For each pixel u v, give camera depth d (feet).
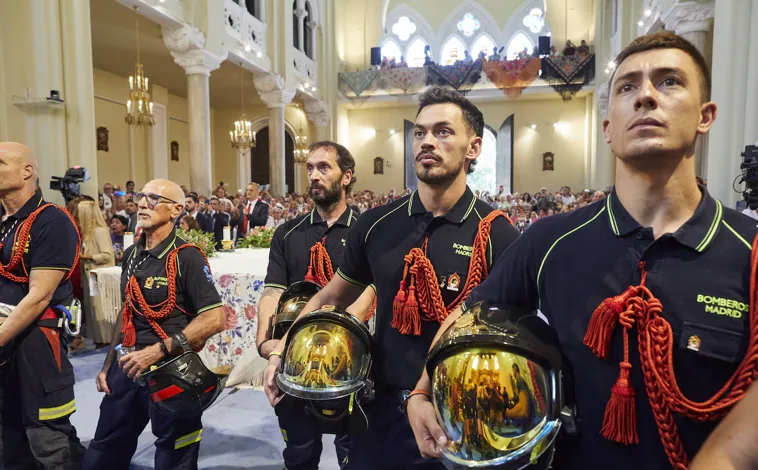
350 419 4.43
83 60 20.81
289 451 6.37
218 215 24.21
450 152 4.37
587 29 58.13
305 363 4.08
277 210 33.09
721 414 2.29
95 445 6.56
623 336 2.56
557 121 60.49
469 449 2.74
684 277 2.50
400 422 4.33
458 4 67.56
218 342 11.81
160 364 5.92
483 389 2.71
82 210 14.75
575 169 60.23
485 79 57.41
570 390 2.76
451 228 4.49
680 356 2.42
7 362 6.65
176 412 5.88
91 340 15.49
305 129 59.26
